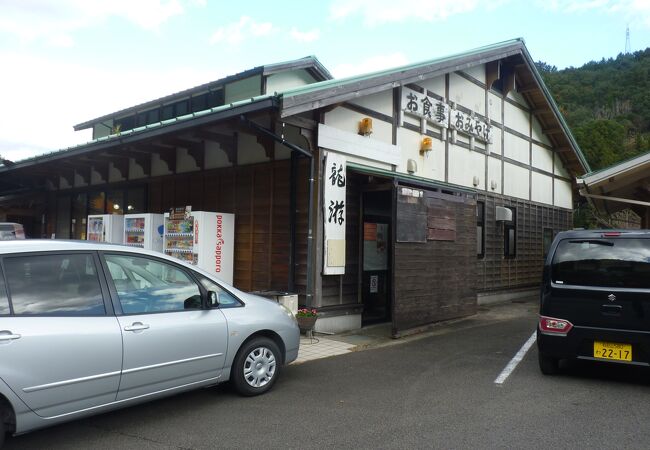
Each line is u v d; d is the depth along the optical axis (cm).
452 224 1000
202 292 478
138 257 445
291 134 834
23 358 347
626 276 534
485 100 1312
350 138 862
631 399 499
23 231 1473
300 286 832
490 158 1346
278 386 545
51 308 375
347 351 729
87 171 1333
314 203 803
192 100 1303
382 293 1012
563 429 417
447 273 980
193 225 882
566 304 554
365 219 964
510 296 1436
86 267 408
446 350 742
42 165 1219
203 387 496
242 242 925
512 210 1466
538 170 1616
